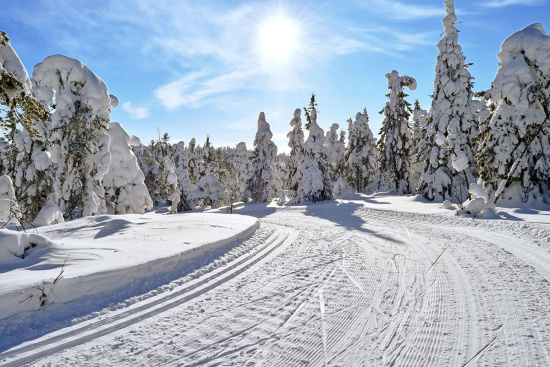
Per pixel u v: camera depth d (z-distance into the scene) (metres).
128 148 21.70
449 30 28.08
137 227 11.91
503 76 19.45
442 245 11.20
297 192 36.03
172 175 33.09
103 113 17.45
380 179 41.34
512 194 19.30
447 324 4.94
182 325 5.02
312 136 35.78
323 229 16.31
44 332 4.56
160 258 7.33
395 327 4.93
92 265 6.52
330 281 7.37
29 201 18.78
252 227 13.73
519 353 3.96
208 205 48.09
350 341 4.51
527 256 8.77
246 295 6.41
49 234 10.82
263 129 42.06
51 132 16.05
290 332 4.80
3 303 4.69
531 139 18.48
